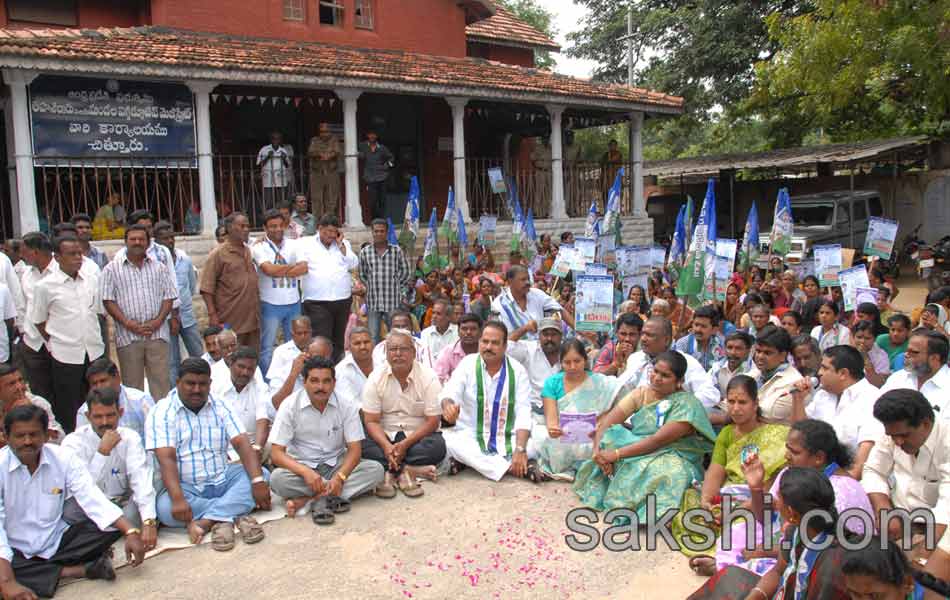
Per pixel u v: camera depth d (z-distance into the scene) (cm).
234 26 1548
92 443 552
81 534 507
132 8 1512
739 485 517
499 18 2245
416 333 1012
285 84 1311
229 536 552
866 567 325
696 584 492
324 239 931
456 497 637
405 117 1811
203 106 1255
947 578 397
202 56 1225
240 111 1559
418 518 596
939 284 1188
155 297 771
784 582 379
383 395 679
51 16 1413
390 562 526
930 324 786
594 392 662
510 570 512
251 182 1377
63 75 1162
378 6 1753
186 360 582
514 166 2028
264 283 888
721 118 2847
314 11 1656
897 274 2034
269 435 630
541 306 884
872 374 712
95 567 508
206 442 585
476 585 494
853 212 2005
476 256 1409
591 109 1805
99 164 1208
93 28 1457
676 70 2591
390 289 1009
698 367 671
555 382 677
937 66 1722
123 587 497
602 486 611
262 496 595
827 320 830
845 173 2509
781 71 1927
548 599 477
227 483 589
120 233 1224
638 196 1902
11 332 718
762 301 909
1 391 577
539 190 1833
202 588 493
